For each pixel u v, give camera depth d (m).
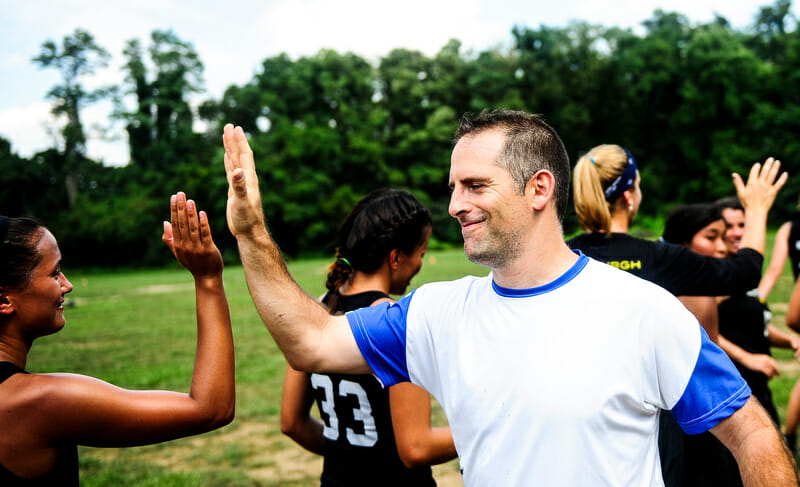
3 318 1.37
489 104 59.41
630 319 1.22
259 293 1.43
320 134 55.84
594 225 2.20
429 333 1.42
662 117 55.22
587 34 66.62
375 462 1.81
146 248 50.09
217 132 67.06
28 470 1.26
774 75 50.00
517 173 1.28
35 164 59.75
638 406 1.21
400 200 1.98
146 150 63.53
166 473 4.29
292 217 50.00
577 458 1.17
